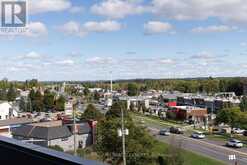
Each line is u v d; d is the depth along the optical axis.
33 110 71.06
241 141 40.03
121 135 21.55
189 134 45.81
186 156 29.66
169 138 41.00
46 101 71.88
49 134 31.48
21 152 2.31
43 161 2.12
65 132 32.66
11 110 56.66
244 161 29.28
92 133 33.94
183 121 62.84
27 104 71.25
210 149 34.69
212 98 82.00
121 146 24.31
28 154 2.24
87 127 34.22
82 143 33.50
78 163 1.82
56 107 72.25
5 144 2.49
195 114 63.69
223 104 70.50
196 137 42.69
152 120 62.81
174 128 47.44
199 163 27.58
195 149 34.19
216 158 30.20
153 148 26.55
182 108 65.81
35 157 2.17
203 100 81.00
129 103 81.12
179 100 91.56
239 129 49.59
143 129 25.45
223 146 36.84
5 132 36.28
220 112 52.28
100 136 26.38
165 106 82.56
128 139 24.20
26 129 33.22
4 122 40.72
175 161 23.91
